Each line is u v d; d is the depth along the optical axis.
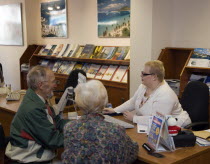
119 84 4.32
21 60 6.35
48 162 2.02
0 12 7.22
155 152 1.85
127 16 4.54
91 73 4.89
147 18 3.89
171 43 4.18
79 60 5.14
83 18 5.38
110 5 4.78
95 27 5.16
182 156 1.79
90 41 5.32
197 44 3.89
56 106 2.73
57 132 1.98
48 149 2.00
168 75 4.11
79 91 1.63
